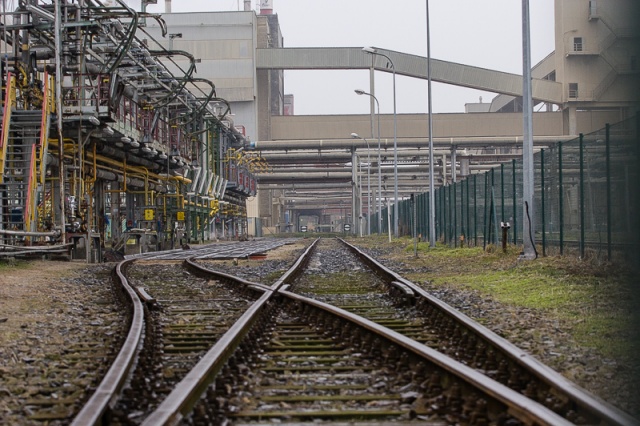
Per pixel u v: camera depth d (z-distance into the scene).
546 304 12.02
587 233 19.00
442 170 80.12
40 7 28.55
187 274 21.39
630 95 6.12
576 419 5.02
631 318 10.06
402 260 27.20
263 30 94.25
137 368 6.86
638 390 6.06
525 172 20.69
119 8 28.25
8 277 18.44
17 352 8.55
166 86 38.19
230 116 68.31
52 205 29.55
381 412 5.54
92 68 31.02
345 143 77.19
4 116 24.69
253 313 10.17
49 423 5.49
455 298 13.45
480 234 29.72
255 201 97.31
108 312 12.41
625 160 15.34
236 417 5.48
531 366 5.99
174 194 46.16
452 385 5.87
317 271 22.22
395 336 7.55
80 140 27.14
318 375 7.00
